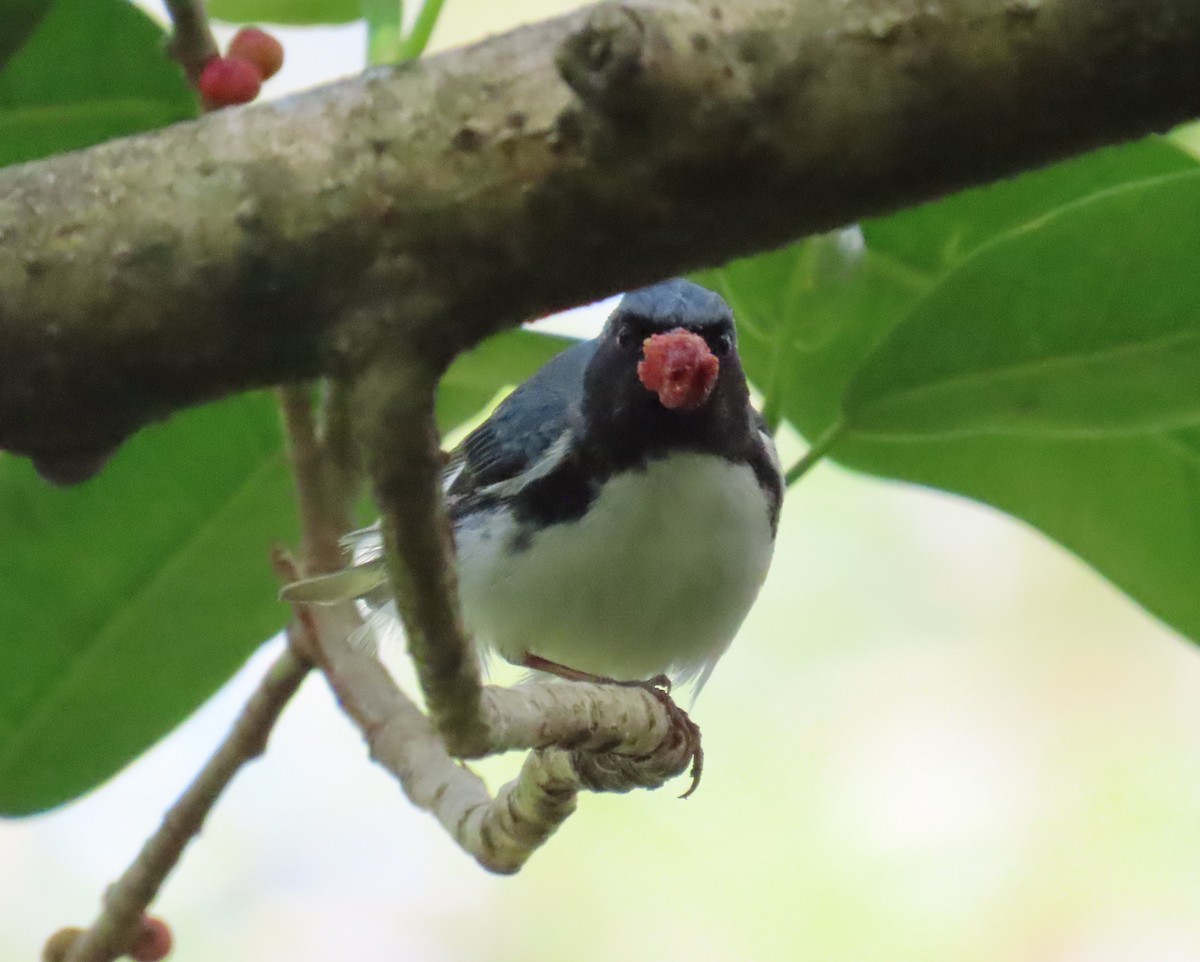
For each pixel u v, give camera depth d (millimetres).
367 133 3014
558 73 2938
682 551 3438
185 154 3111
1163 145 3406
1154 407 3385
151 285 3094
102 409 3273
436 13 3385
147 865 3391
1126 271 3379
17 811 3434
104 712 3436
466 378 3424
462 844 3365
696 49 2840
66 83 3404
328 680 3395
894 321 3432
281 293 3053
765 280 3410
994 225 3422
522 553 3439
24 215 3160
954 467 3430
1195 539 3420
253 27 3379
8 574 3430
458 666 3305
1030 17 2832
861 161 2922
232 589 3438
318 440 3396
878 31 2854
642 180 2918
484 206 2961
